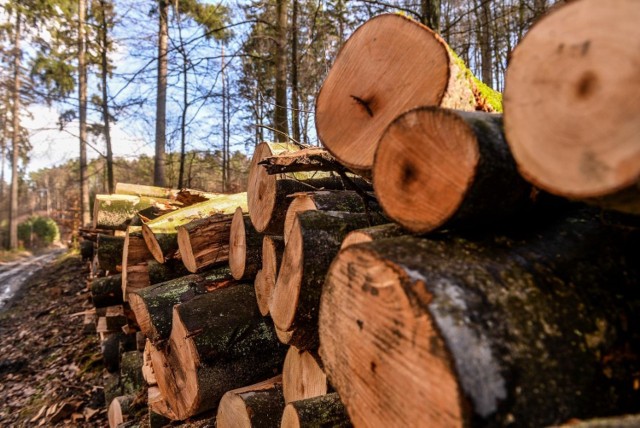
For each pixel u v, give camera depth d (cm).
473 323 69
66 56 1301
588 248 90
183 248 274
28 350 575
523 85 73
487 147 84
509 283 78
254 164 244
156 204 432
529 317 74
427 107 92
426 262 81
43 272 1305
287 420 147
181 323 209
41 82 1334
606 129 61
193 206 337
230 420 188
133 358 358
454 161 87
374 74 131
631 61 59
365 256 87
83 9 1200
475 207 89
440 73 115
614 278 86
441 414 65
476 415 61
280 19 650
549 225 99
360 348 88
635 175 58
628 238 92
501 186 88
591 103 63
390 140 100
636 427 53
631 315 82
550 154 69
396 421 76
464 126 86
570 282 83
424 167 93
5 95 1359
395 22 126
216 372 201
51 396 420
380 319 81
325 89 147
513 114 75
